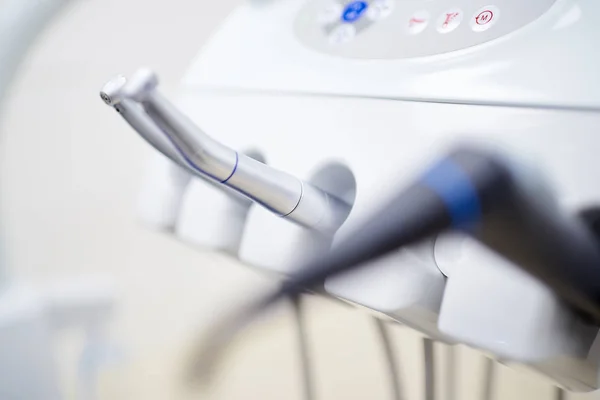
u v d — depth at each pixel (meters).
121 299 0.65
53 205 0.64
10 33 0.43
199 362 0.22
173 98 0.51
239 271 0.61
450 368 0.61
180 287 0.65
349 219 0.29
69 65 0.63
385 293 0.27
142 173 0.64
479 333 0.25
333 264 0.23
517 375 0.59
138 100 0.24
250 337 0.29
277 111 0.35
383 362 0.64
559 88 0.26
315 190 0.29
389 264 0.27
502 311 0.24
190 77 0.41
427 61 0.30
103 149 0.65
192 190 0.38
